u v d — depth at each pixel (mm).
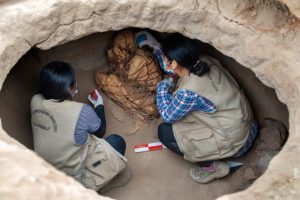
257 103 2451
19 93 2291
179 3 2061
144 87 2559
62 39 2123
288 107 1924
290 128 1837
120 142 2365
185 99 2082
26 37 1990
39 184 1286
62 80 1975
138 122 2631
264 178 1579
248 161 2490
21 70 2336
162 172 2490
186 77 2104
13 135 2113
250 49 1987
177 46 2023
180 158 2545
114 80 2555
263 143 2404
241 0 2006
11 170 1295
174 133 2336
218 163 2395
